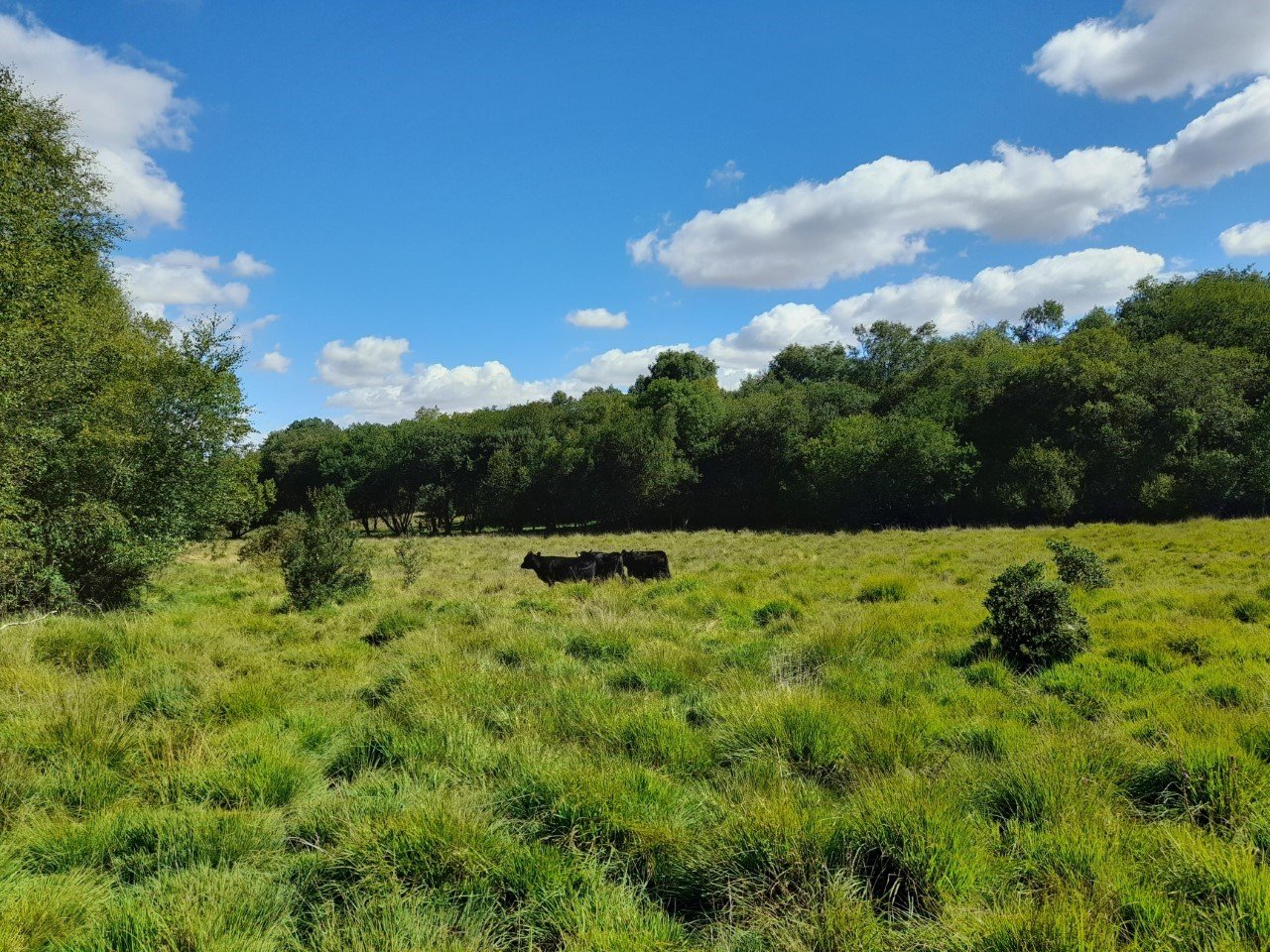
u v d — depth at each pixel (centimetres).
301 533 1262
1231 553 1474
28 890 299
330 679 660
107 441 1207
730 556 2191
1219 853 283
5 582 1094
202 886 305
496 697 556
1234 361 3597
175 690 593
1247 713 457
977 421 4112
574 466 5062
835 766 421
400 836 327
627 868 322
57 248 1364
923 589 1152
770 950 264
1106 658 638
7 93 1259
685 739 455
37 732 472
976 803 357
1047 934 237
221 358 1419
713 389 6988
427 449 5769
